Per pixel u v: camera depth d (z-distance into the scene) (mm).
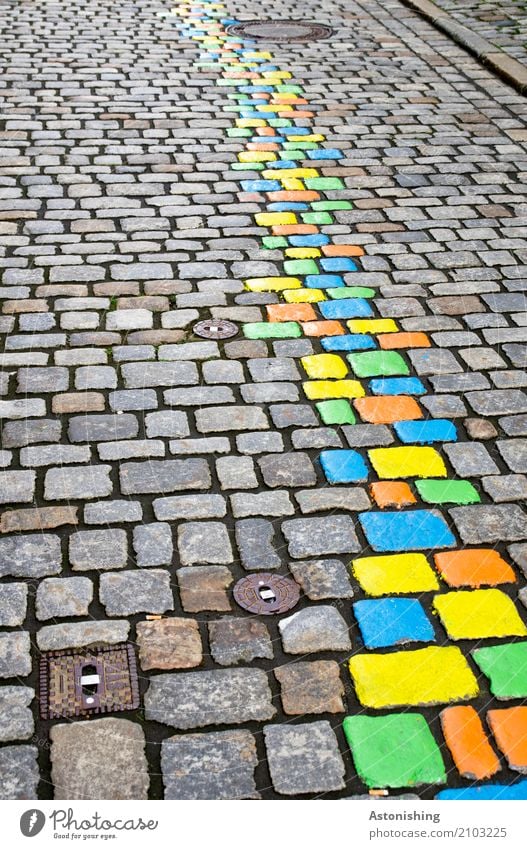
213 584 3189
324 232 5941
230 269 5422
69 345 4574
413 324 4922
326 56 9977
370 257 5637
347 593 3184
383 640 3006
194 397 4207
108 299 5027
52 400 4133
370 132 7742
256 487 3664
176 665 2883
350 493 3660
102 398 4168
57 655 2889
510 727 2734
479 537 3471
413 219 6164
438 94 8812
